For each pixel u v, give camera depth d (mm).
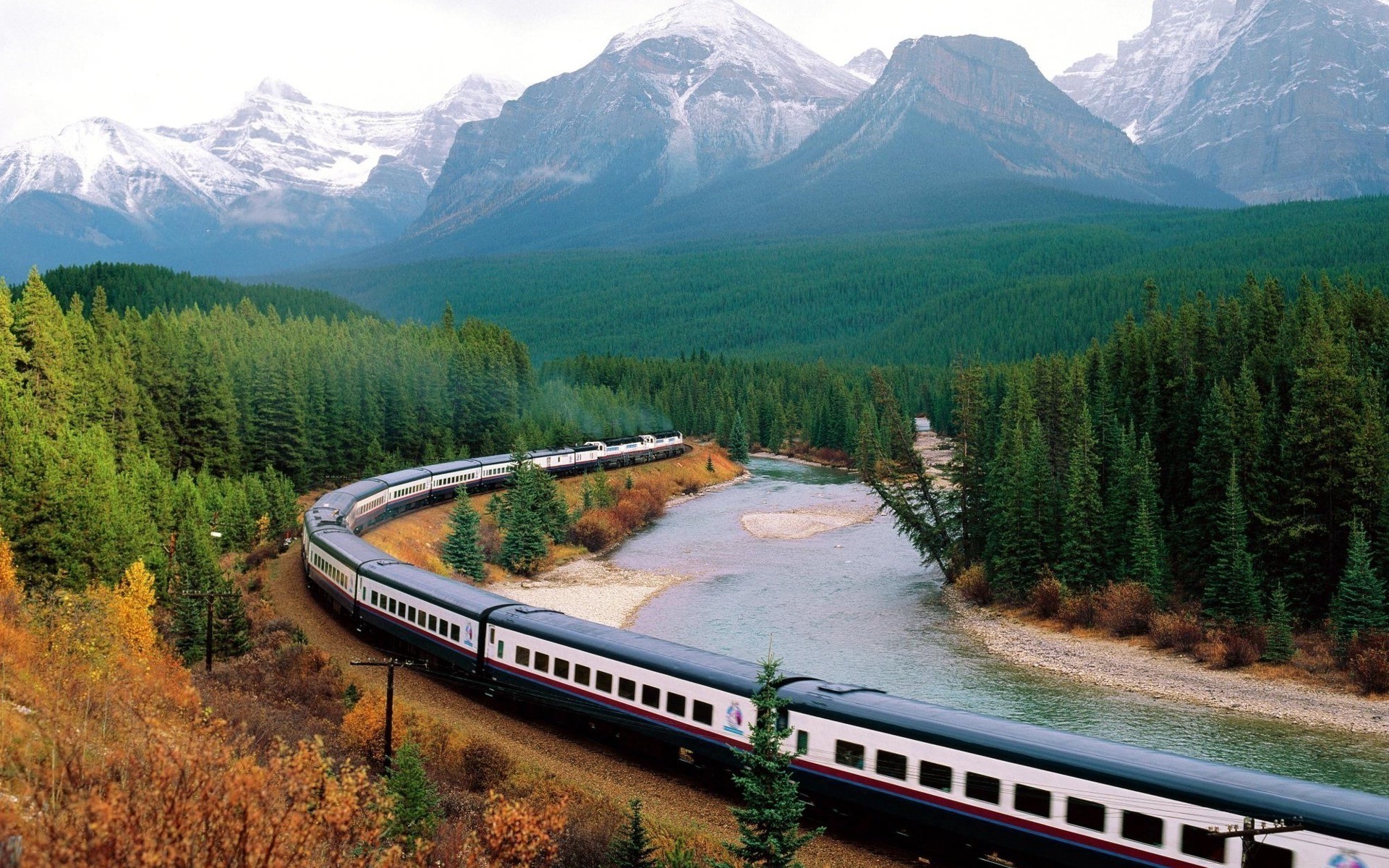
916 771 28797
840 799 30203
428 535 86250
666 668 34750
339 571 54688
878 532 104625
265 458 103062
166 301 197875
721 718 32781
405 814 22797
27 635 30781
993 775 27500
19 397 76062
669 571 85750
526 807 19766
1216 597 64188
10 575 40938
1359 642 57062
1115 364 99375
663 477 132875
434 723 36594
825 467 168375
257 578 63844
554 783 32125
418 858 18891
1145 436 75875
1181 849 24578
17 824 16141
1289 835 23234
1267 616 63250
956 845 28656
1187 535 71188
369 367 119062
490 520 93375
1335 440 64062
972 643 64500
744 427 177125
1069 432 85000
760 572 85500
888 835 30000
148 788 14633
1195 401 81000
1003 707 51906
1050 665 59906
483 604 43438
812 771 30797
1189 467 74438
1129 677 57562
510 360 149500
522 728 38688
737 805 31938
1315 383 65812
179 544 53688
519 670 40156
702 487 138500
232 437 98500
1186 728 49188
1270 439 68938
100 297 108188
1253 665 58562
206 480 83438
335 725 36812
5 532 53031
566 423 147375
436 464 107625
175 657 41781
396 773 23719
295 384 104688
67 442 64688
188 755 15070
